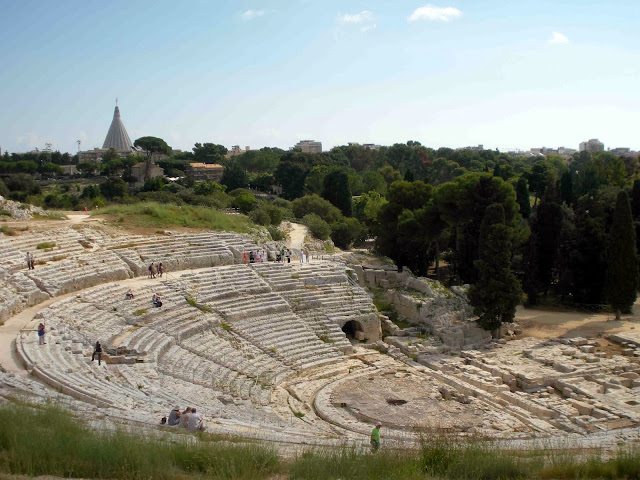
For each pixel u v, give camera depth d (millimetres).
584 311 67500
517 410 40719
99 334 40000
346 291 61062
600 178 123188
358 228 95938
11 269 44750
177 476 16562
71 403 25391
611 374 46406
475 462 20109
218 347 46219
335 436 30938
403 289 64312
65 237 55281
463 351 52969
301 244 77750
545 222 69875
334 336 54688
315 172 133875
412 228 72250
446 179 179250
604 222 72188
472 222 68000
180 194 113438
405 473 18594
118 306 45656
